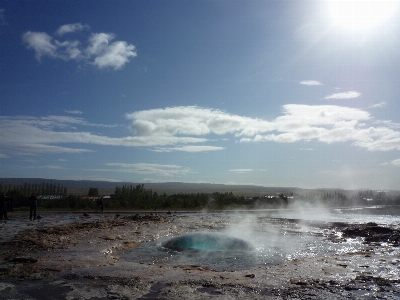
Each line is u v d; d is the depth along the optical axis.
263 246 13.98
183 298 7.20
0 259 10.82
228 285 8.12
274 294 7.49
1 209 24.14
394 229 17.25
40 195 48.28
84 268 9.71
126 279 8.55
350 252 12.80
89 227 18.75
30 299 7.17
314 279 8.62
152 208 37.56
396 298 7.25
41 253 11.91
